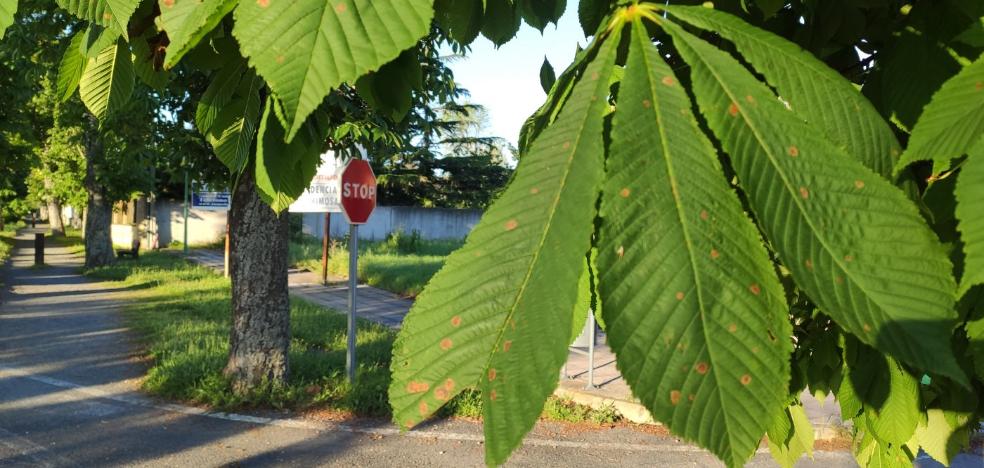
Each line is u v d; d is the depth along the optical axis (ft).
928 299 1.71
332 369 28.22
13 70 34.24
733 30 2.08
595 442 22.47
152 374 27.76
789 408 4.11
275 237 25.88
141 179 72.59
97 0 2.63
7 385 27.17
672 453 21.58
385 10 1.94
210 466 19.85
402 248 97.76
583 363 29.84
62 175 88.99
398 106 3.62
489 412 1.65
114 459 20.06
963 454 18.03
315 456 20.81
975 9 2.68
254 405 24.86
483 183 126.62
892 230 1.77
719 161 1.81
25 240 130.93
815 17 3.50
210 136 3.26
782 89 2.04
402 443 21.83
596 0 3.56
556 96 2.27
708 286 1.65
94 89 3.49
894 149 2.06
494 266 1.74
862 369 3.25
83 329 38.17
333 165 33.81
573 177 1.76
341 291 59.11
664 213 1.71
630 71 1.89
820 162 1.83
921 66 2.83
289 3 1.93
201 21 2.28
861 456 3.94
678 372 1.61
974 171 1.72
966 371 3.18
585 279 1.94
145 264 76.28
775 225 1.76
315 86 1.88
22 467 19.27
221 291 53.36
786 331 1.64
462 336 1.72
